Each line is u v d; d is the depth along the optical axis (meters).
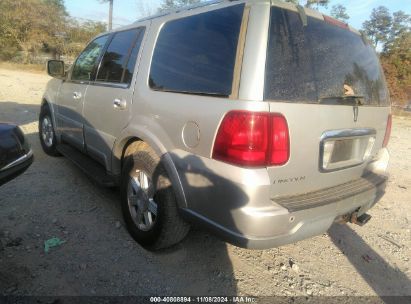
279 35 2.26
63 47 28.70
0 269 2.57
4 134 2.42
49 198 3.80
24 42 26.58
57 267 2.67
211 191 2.29
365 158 2.96
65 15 30.44
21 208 3.51
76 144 4.29
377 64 3.24
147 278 2.66
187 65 2.63
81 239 3.08
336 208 2.52
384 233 3.93
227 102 2.21
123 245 3.05
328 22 2.69
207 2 2.71
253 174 2.11
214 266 2.91
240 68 2.20
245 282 2.77
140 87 3.00
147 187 2.95
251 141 2.10
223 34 2.41
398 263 3.32
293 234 2.27
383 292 2.86
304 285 2.82
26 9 26.84
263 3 2.26
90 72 3.97
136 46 3.27
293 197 2.35
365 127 2.85
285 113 2.18
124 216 3.24
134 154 3.03
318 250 3.38
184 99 2.53
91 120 3.77
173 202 2.68
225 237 2.28
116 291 2.49
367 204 2.93
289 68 2.28
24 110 8.78
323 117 2.40
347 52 2.80
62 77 4.71
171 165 2.57
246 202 2.12
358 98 2.73
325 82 2.49
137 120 2.97
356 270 3.12
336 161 2.62
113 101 3.31
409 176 6.55
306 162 2.35
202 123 2.34
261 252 3.20
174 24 2.91
